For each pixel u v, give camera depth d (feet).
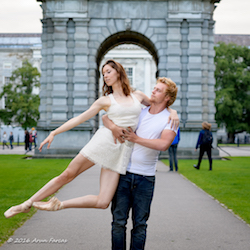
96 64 74.79
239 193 29.91
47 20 72.33
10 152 93.66
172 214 22.58
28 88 176.04
